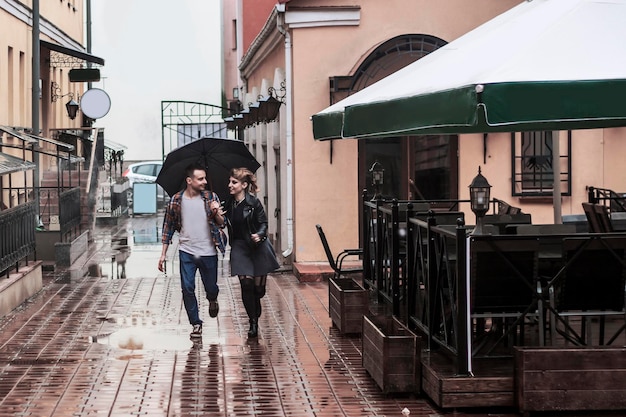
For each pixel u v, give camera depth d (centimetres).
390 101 828
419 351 841
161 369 961
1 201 1856
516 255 810
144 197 3541
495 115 682
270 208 2241
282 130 1917
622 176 1727
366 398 843
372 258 1254
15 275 1372
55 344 1088
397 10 1725
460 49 913
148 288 1550
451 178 1753
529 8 927
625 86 689
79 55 2784
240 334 1148
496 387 784
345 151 1728
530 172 1739
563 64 724
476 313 821
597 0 818
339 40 1723
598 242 821
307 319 1250
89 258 2033
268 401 836
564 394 768
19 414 798
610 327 1033
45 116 2983
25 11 2467
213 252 1139
